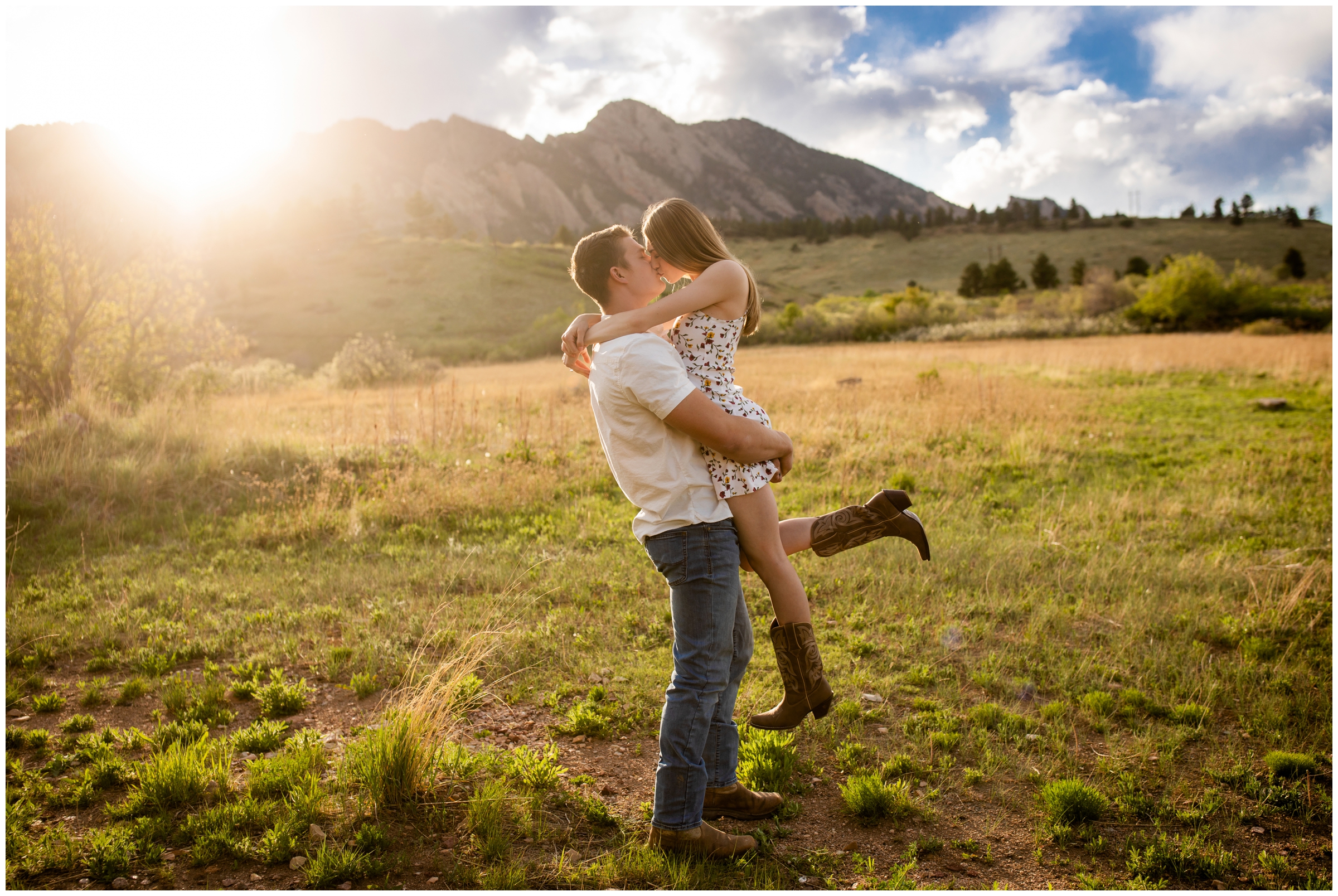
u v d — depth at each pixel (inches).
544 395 599.5
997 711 127.7
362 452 333.4
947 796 105.0
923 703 131.2
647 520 86.7
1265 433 406.6
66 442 300.0
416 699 110.5
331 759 110.9
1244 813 100.7
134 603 181.8
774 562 86.4
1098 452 367.9
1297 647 153.3
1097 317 1763.0
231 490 289.4
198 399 512.1
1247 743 120.3
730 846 89.3
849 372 756.0
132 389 502.0
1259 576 193.9
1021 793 105.9
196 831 91.1
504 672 143.2
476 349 2119.8
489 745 116.9
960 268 4611.2
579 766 111.5
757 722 93.0
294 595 187.6
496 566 205.6
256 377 896.9
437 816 95.1
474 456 340.5
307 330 2657.5
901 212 5777.6
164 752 110.4
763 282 3917.3
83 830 92.7
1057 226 5344.5
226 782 101.8
